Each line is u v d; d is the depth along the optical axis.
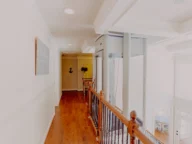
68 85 9.57
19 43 1.51
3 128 1.18
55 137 3.00
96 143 2.77
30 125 1.93
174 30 2.95
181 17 2.69
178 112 4.94
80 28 3.41
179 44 4.29
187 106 4.56
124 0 1.58
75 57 9.57
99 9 2.34
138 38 3.69
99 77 4.25
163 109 5.90
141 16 2.61
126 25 2.61
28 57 1.82
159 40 3.91
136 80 3.71
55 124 3.72
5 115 1.21
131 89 3.67
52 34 3.96
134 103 3.76
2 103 1.16
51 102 3.89
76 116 4.36
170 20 2.84
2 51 1.15
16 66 1.44
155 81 5.71
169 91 5.87
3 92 1.17
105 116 2.40
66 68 9.53
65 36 4.20
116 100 3.65
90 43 4.85
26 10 1.73
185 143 4.62
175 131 5.04
